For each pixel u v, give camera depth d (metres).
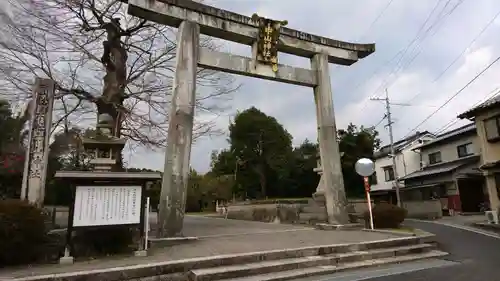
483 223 16.25
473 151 26.09
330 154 13.39
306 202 18.84
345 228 12.47
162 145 13.84
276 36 13.31
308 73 14.05
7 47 10.88
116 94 12.20
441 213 22.44
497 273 7.19
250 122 34.25
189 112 10.81
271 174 34.09
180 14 11.49
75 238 7.86
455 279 6.74
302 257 7.98
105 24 12.39
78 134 14.66
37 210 7.36
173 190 10.05
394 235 10.64
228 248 8.34
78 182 7.57
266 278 6.73
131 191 8.06
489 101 17.75
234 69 12.38
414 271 7.51
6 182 14.05
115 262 7.00
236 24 12.62
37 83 10.41
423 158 32.53
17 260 6.90
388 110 29.48
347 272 7.49
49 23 11.41
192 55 11.38
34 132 9.96
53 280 5.75
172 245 9.12
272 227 13.90
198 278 6.44
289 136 35.41
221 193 35.84
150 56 13.88
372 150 31.89
